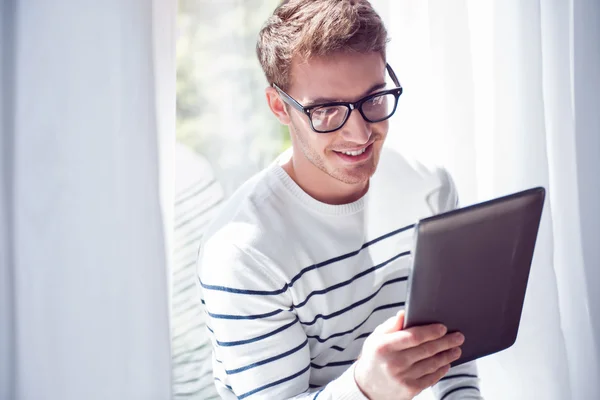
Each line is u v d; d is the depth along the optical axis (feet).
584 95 4.66
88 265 3.42
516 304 3.03
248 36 4.12
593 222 4.75
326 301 3.45
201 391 4.30
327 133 3.18
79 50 3.29
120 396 3.51
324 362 3.71
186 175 4.16
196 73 4.09
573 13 4.54
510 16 4.25
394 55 4.24
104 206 3.40
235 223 3.34
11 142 3.33
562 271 4.73
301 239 3.38
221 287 3.24
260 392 3.32
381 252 3.67
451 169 4.33
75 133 3.34
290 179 3.42
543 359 4.41
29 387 3.43
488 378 4.52
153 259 3.46
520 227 2.81
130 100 3.34
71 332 3.44
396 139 4.34
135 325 3.49
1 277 3.40
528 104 4.29
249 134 4.22
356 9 3.17
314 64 3.10
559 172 4.62
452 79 4.22
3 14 3.25
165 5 3.51
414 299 2.76
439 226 2.62
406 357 2.79
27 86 3.27
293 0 3.27
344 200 3.47
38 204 3.35
